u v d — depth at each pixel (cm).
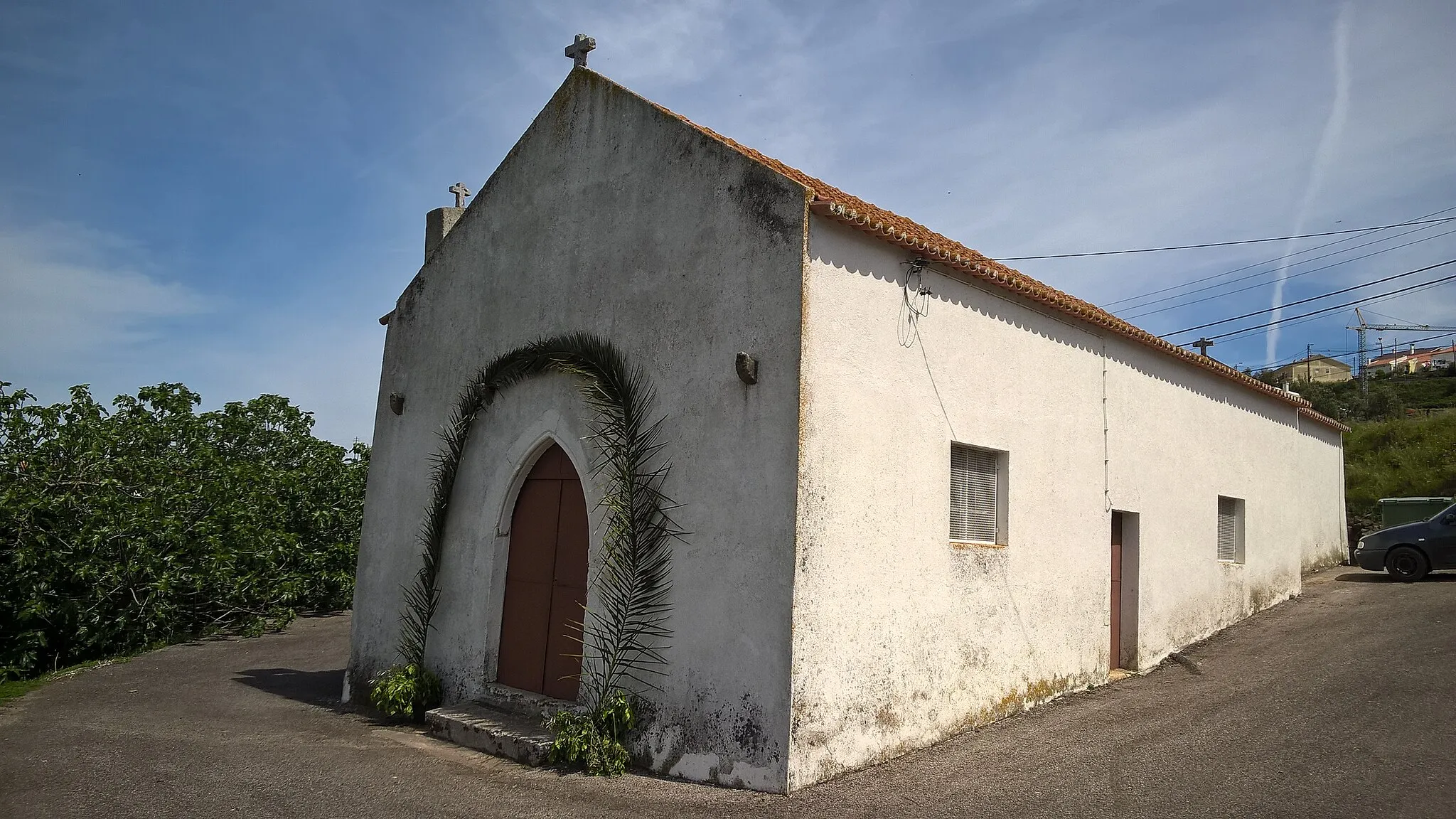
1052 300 942
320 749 808
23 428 1312
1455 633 1105
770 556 673
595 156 891
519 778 708
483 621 916
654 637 742
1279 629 1262
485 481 950
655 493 763
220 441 1770
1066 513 982
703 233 769
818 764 665
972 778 683
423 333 1074
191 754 780
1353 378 4991
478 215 1025
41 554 1231
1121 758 727
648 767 725
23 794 654
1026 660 901
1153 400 1169
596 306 856
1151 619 1113
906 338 784
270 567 1570
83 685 1127
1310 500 1788
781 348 692
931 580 788
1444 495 2212
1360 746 720
